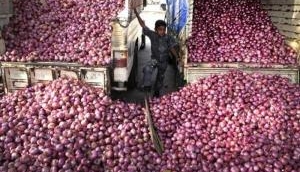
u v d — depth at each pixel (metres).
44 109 5.16
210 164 4.33
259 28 7.64
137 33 8.30
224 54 6.71
